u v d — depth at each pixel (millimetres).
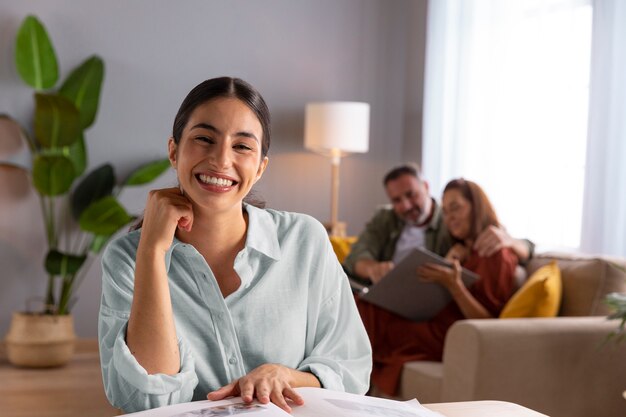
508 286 3385
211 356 1407
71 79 5016
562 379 2918
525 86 4660
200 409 1138
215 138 1321
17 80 5066
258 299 1429
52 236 4918
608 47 4020
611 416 2996
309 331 1495
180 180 1356
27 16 4867
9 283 5094
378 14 5930
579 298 3178
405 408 1214
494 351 2824
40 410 3891
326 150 5508
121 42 5293
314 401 1211
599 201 4051
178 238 1420
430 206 4266
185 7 5430
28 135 4988
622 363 3000
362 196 5957
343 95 5867
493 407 1369
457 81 5195
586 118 4234
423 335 3408
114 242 1459
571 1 4328
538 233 4527
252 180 1362
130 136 5336
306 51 5754
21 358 4742
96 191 5105
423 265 3318
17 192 5086
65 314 4934
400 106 6008
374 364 3443
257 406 1161
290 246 1487
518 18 4742
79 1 5188
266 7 5637
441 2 5410
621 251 3971
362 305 3557
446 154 5363
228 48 5551
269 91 5676
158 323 1302
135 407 1312
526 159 4633
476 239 3602
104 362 1379
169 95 5414
